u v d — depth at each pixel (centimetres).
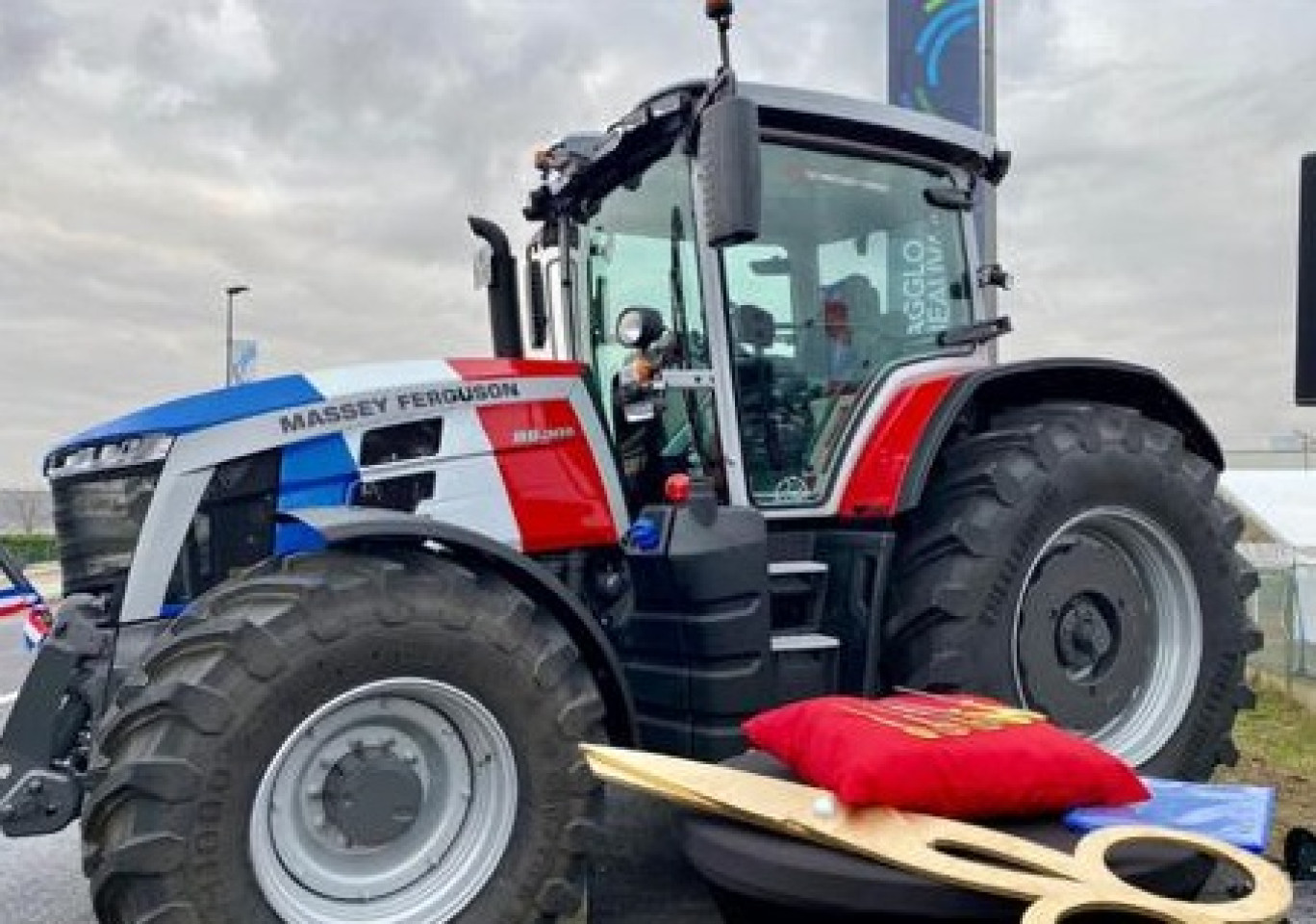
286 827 275
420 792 289
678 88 360
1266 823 220
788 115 384
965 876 184
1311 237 296
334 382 339
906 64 764
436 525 296
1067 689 375
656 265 396
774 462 384
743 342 379
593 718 299
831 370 395
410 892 286
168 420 325
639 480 397
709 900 334
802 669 354
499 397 353
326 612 273
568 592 312
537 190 452
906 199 415
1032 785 208
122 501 326
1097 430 379
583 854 295
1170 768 384
